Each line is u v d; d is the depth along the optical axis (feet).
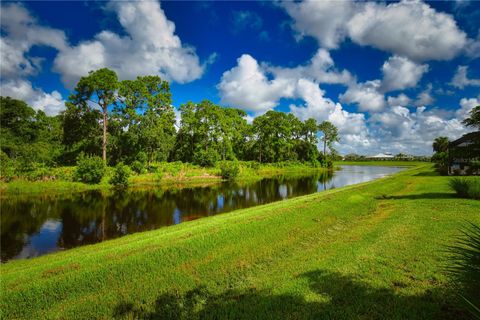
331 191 70.95
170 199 72.84
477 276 12.30
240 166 150.41
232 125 195.11
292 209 41.75
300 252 27.71
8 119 139.33
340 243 28.81
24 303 18.24
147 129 133.80
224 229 31.60
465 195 49.85
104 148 122.62
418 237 28.22
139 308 18.72
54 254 32.86
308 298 17.56
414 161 423.64
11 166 89.25
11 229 44.91
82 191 82.99
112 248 27.99
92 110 129.18
